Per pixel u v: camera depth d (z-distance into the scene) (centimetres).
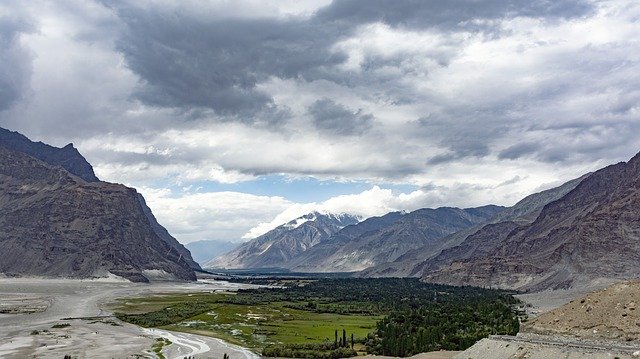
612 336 11862
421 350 17800
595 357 10956
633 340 11538
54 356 17900
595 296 13112
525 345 12438
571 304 13412
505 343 13012
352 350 18862
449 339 18688
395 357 17662
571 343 11706
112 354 18388
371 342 19888
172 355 18525
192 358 17900
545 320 13300
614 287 13125
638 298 12400
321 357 18225
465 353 13812
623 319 12075
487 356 13025
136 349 19450
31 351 18738
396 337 18575
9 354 18175
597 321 12369
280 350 18838
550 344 11969
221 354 18725
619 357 10712
